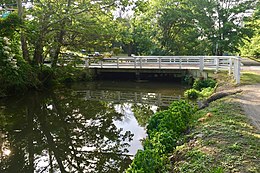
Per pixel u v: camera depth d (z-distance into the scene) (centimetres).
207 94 1148
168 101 1275
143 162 432
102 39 1658
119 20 1736
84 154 709
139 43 2923
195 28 2783
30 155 715
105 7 1608
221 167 394
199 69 1584
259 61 2192
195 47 2833
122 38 1714
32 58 1708
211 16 2672
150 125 714
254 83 1095
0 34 1248
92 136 848
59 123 998
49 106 1275
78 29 1614
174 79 1861
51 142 808
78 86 1833
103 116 1090
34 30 1412
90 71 2061
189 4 2755
